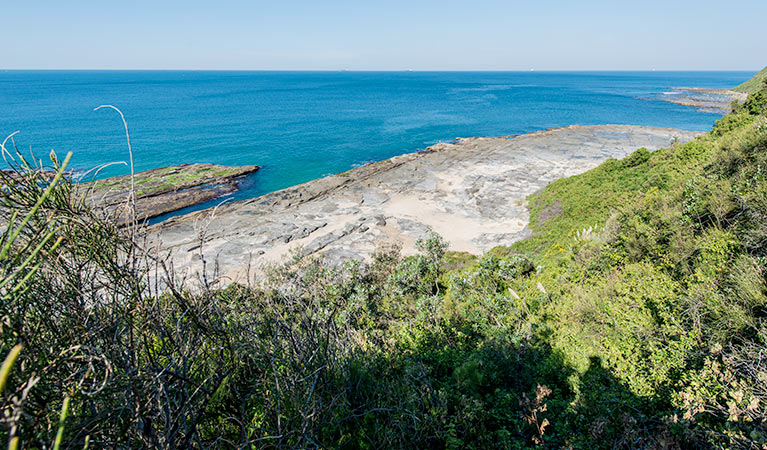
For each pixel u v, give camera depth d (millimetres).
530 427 6121
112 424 2289
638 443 5363
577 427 6012
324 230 27250
